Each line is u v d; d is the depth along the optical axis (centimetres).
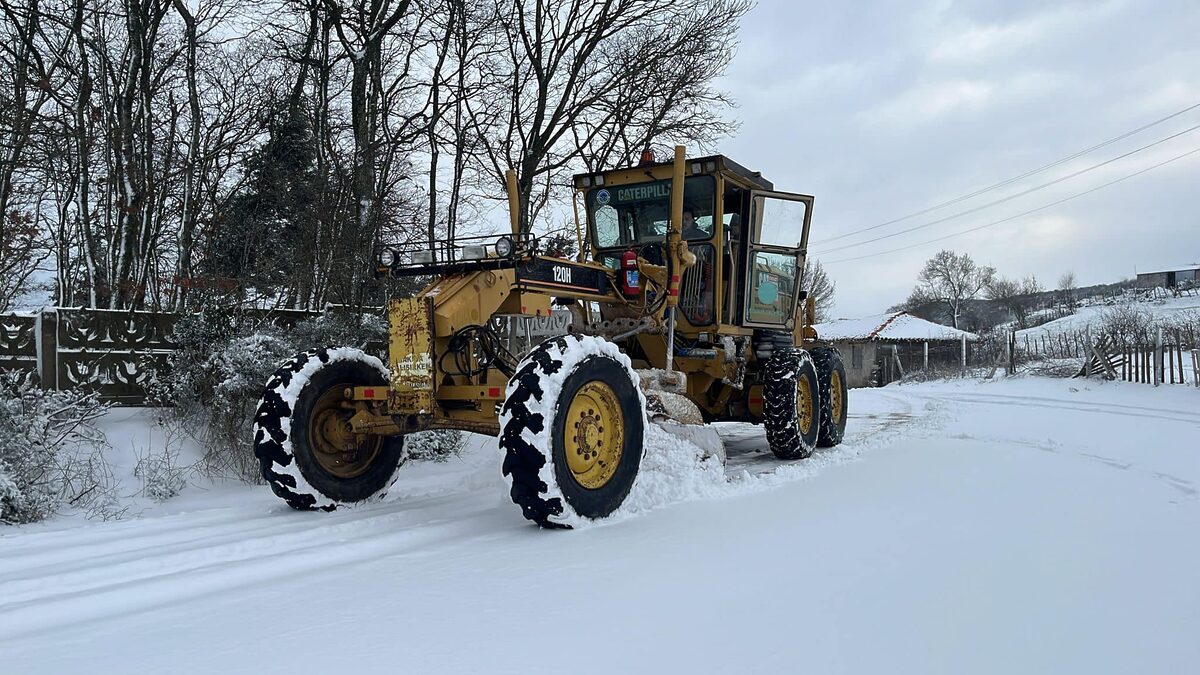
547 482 394
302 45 1134
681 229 616
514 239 489
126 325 673
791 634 246
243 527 436
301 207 985
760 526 402
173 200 1214
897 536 377
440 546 373
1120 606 275
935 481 543
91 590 312
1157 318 3134
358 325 744
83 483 526
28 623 272
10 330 627
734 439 917
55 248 1229
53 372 634
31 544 398
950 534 381
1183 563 331
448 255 494
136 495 544
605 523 420
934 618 261
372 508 493
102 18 1177
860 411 1317
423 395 459
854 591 290
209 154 1180
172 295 937
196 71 1180
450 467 691
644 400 468
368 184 962
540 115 1275
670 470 503
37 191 1135
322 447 496
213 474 598
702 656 228
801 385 736
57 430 568
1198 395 1448
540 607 273
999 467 611
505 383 524
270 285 973
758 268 736
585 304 616
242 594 295
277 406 474
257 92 1210
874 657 228
